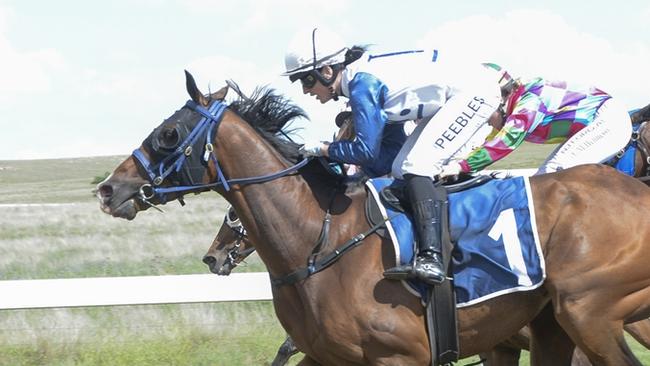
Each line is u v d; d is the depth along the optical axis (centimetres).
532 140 600
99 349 777
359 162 499
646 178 689
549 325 528
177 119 507
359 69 504
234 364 756
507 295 490
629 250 479
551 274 483
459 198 499
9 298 719
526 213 486
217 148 507
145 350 774
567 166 584
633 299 486
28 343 795
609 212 485
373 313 479
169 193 509
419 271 470
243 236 752
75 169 7350
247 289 762
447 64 512
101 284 734
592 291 478
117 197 505
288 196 507
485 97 517
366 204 503
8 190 4944
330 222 502
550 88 582
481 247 484
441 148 504
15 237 1642
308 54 508
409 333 479
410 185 496
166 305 923
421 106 505
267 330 867
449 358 491
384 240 491
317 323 491
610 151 593
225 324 876
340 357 493
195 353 779
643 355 820
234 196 511
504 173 564
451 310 486
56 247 1430
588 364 572
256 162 508
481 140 533
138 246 1457
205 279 754
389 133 540
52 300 725
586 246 478
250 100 526
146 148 509
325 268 493
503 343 623
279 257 504
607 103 596
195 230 1800
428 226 481
